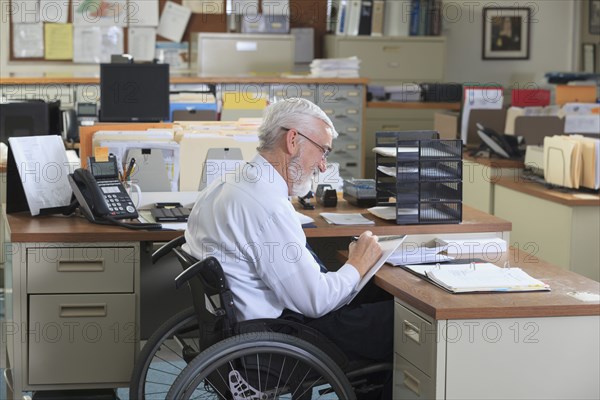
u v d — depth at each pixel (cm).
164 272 424
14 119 675
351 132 862
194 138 443
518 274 332
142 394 345
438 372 296
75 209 408
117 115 556
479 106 719
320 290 318
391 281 332
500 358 298
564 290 318
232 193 322
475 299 305
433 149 392
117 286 371
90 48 945
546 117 669
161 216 393
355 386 351
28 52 933
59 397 382
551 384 303
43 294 367
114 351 374
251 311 321
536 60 1038
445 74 1026
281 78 841
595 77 849
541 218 566
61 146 410
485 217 414
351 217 405
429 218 396
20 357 368
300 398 331
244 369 316
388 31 966
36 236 362
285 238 319
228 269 320
